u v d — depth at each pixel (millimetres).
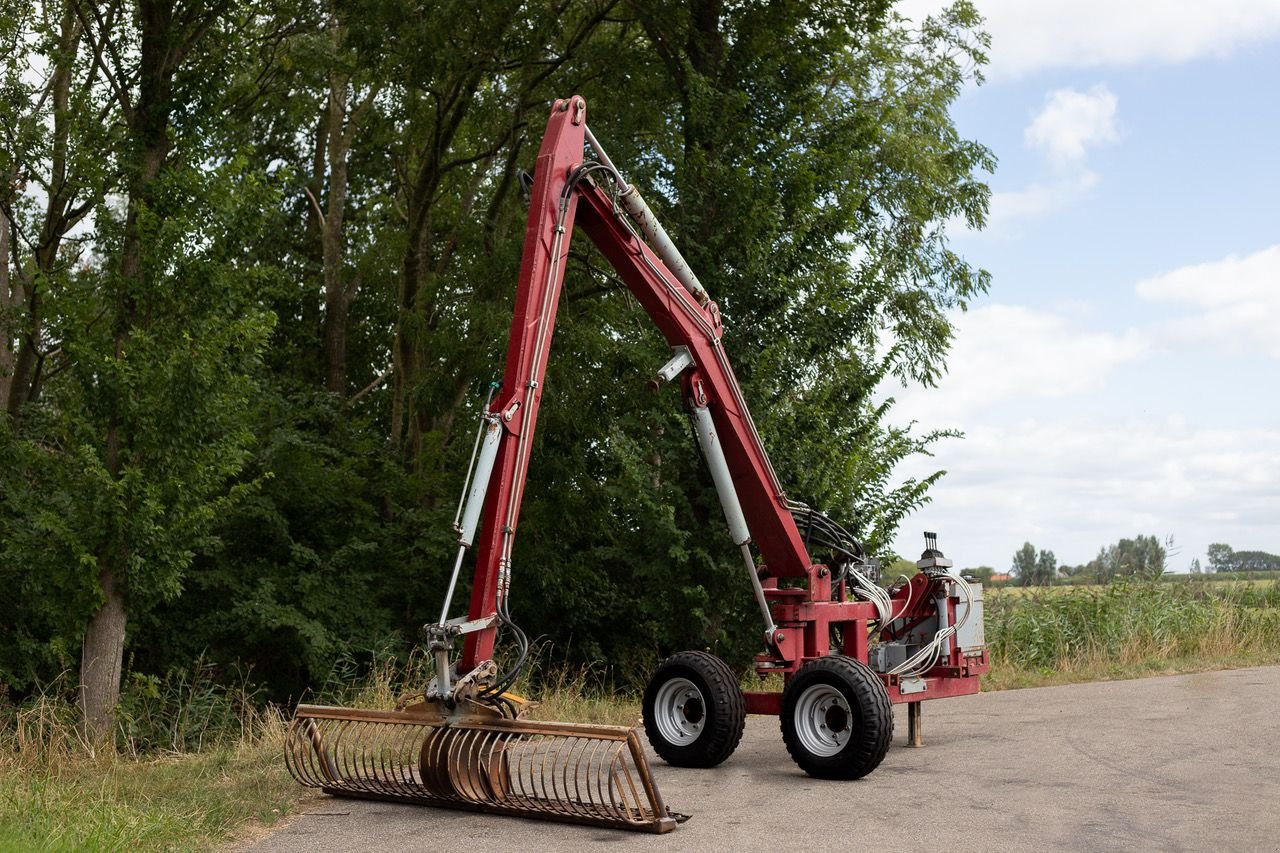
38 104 18703
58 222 19203
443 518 21312
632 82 19859
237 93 23891
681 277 9719
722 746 9148
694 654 9500
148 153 15430
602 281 20328
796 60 17953
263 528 20984
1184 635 18781
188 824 6926
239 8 16328
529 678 16125
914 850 6230
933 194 23469
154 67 15266
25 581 16672
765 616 9758
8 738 11633
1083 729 10797
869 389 16125
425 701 7605
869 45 23031
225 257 15172
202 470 14469
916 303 23297
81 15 16500
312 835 6820
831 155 17328
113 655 14406
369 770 8547
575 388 19531
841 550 10727
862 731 8422
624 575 21031
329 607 20266
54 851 6023
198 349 14312
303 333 28453
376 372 30750
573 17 21781
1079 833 6562
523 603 20219
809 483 15328
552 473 19453
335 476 21750
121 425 14594
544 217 8297
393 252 24594
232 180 15211
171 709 17172
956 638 10523
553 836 6719
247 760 9820
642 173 17438
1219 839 6367
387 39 19750
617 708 13445
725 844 6449
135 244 15219
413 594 21422
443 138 23344
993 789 7969
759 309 16000
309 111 27172
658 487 16375
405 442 24109
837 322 16203
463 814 7398
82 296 15164
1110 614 18688
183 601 20094
